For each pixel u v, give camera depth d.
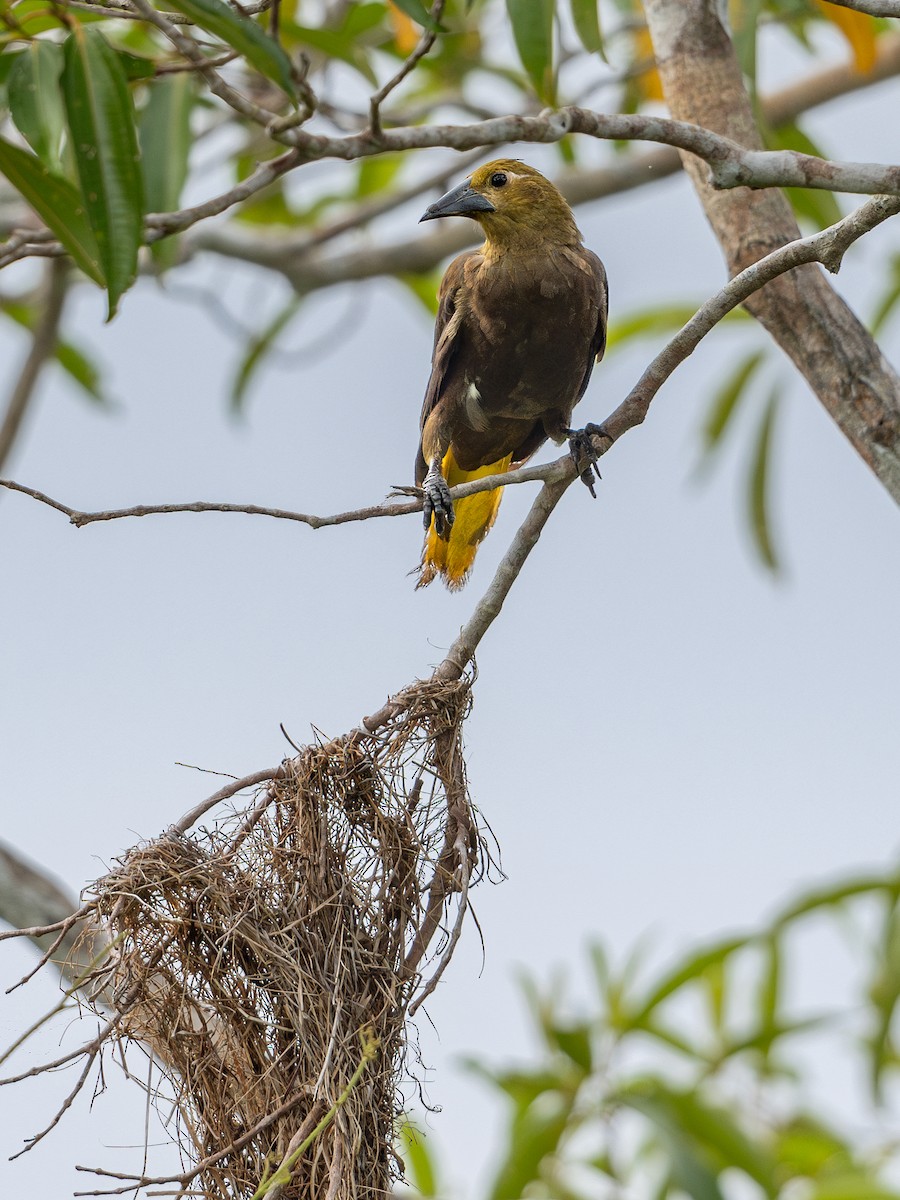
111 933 8.66
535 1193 11.93
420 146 8.60
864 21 13.26
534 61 9.59
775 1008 12.02
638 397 9.15
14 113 8.68
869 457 10.45
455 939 8.63
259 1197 7.51
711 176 9.16
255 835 8.90
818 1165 12.68
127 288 7.90
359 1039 8.43
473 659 9.42
